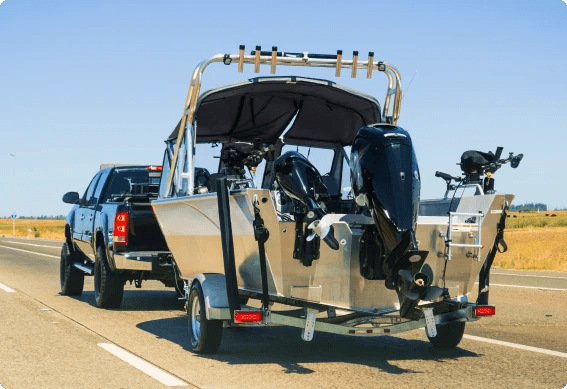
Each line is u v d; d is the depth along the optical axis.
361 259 7.44
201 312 8.04
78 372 7.30
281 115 9.59
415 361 7.94
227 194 7.49
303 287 7.41
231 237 7.46
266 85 8.76
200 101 8.66
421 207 9.07
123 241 12.00
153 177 12.42
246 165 8.73
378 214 7.06
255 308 7.49
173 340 9.26
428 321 7.59
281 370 7.40
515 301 13.81
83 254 14.49
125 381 6.90
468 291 8.18
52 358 8.03
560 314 11.95
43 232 82.12
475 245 7.69
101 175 14.13
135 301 13.85
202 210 8.15
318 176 7.75
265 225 7.12
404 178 7.08
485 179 8.45
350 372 7.32
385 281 7.23
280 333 10.10
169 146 10.00
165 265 11.88
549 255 33.84
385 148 7.22
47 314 11.69
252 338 9.60
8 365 7.66
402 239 6.93
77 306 12.84
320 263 7.39
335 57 8.92
